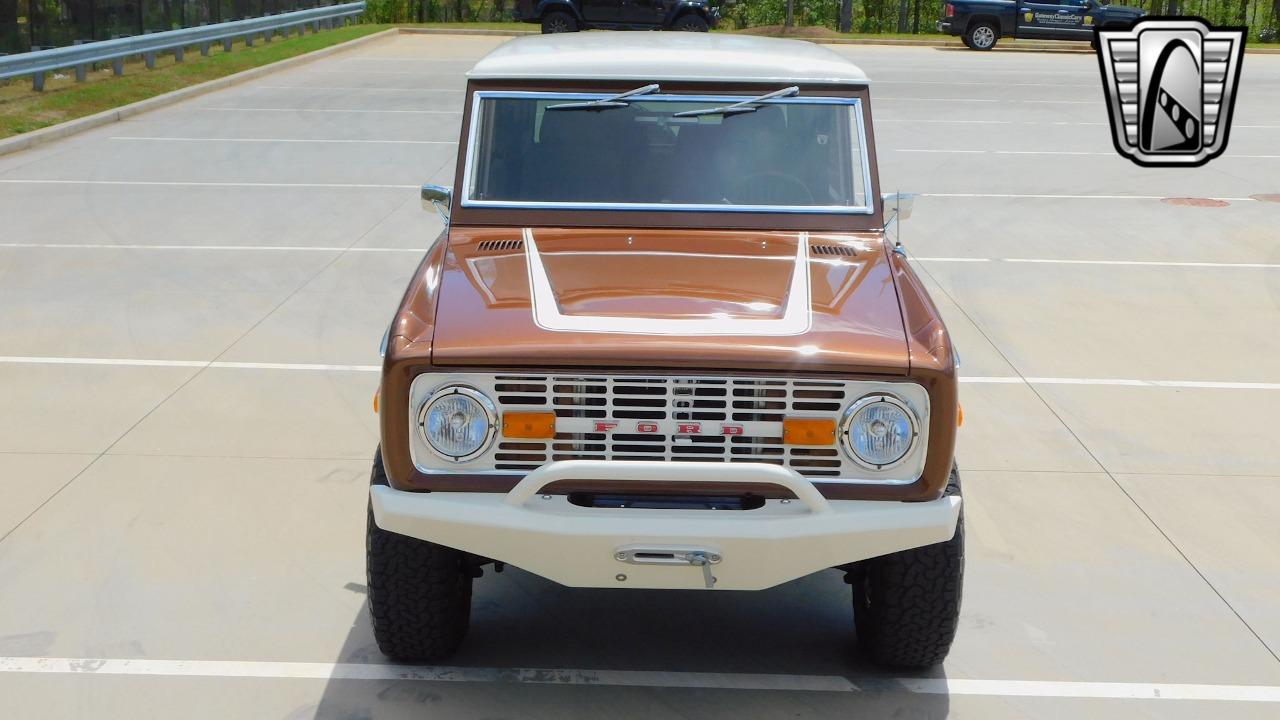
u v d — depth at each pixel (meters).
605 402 3.76
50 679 4.35
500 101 4.96
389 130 18.00
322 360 8.05
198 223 12.12
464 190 4.89
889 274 4.42
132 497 5.90
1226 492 6.23
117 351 8.15
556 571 3.84
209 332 8.61
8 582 5.04
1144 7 37.47
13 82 20.11
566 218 4.84
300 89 22.39
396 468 3.78
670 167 4.93
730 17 38.94
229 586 5.05
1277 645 4.76
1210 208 13.59
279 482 6.12
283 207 12.94
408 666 4.49
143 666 4.45
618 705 4.27
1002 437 6.94
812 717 4.21
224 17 27.50
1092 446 6.82
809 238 4.79
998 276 10.61
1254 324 9.27
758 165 4.94
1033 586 5.20
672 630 4.81
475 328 3.86
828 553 3.77
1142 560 5.46
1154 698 4.38
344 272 10.35
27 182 14.05
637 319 3.92
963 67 27.36
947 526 3.79
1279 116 20.77
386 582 4.15
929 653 4.32
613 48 5.18
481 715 4.18
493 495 3.79
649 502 3.78
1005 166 16.11
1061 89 23.80
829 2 38.94
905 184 14.84
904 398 3.76
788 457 3.78
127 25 23.39
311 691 4.31
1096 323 9.24
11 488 5.96
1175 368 8.22
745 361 3.71
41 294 9.50
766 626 4.86
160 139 17.09
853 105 5.00
